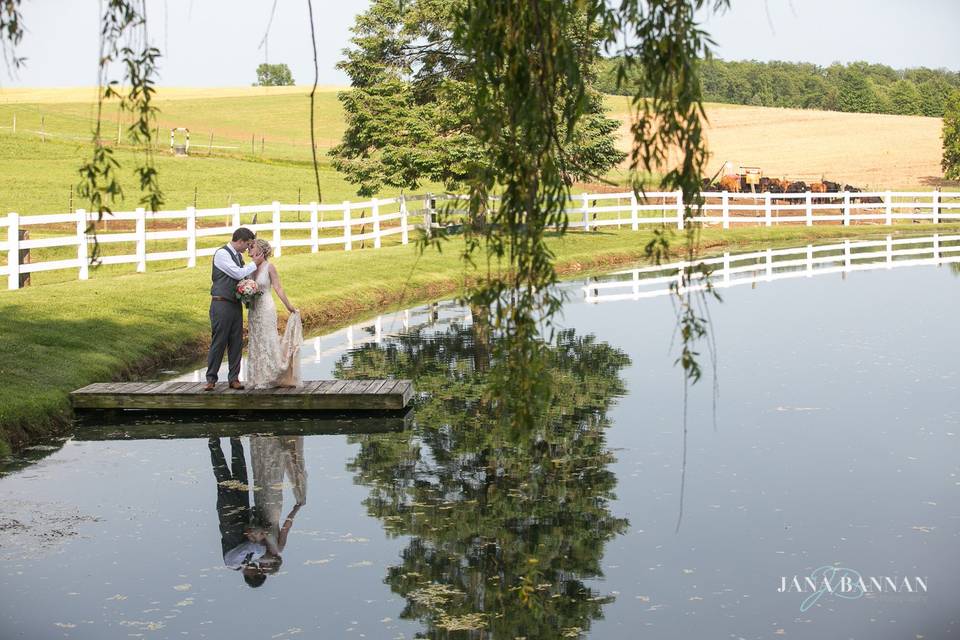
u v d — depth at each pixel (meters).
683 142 4.85
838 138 84.69
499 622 6.62
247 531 8.37
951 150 63.72
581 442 11.06
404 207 31.98
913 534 8.14
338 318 21.20
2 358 13.25
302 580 7.35
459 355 16.69
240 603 6.94
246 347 17.67
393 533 8.30
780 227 43.41
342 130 95.69
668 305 22.59
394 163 36.94
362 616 6.71
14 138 59.25
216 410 12.56
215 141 81.69
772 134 88.25
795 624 6.53
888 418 12.03
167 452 10.88
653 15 4.88
